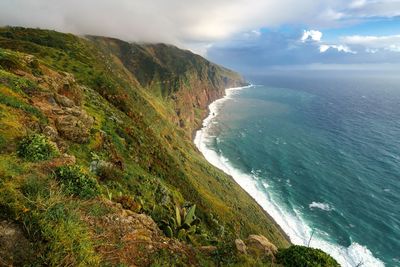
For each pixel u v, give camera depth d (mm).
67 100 24609
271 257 13070
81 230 7172
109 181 19938
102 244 8023
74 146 20078
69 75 40375
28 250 5754
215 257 11133
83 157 19875
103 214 9344
